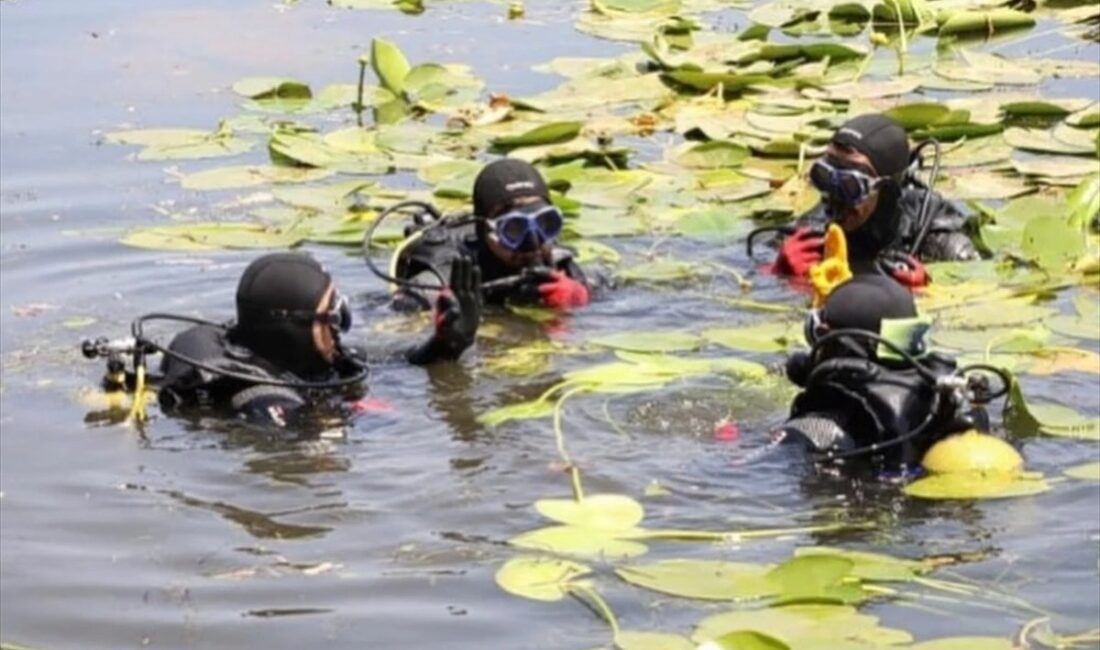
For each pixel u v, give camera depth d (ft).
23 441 30.48
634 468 28.84
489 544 26.61
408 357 33.40
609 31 57.21
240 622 24.54
